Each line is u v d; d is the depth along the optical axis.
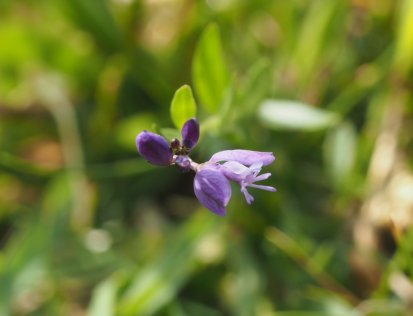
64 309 0.13
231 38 0.15
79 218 0.14
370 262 0.13
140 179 0.15
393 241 0.13
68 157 0.14
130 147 0.15
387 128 0.14
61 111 0.15
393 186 0.14
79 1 0.14
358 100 0.15
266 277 0.13
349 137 0.14
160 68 0.15
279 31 0.15
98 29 0.15
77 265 0.14
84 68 0.15
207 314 0.13
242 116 0.13
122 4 0.15
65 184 0.14
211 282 0.14
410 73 0.14
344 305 0.13
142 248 0.14
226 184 0.10
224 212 0.10
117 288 0.13
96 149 0.15
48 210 0.14
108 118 0.15
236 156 0.10
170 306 0.13
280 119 0.13
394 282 0.13
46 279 0.14
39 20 0.15
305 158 0.15
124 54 0.15
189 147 0.10
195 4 0.15
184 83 0.15
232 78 0.12
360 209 0.14
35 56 0.15
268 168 0.14
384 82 0.15
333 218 0.14
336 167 0.14
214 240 0.14
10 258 0.13
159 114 0.15
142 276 0.13
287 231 0.14
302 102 0.15
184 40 0.15
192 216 0.14
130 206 0.15
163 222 0.14
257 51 0.15
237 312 0.13
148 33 0.15
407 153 0.14
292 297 0.13
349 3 0.15
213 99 0.13
